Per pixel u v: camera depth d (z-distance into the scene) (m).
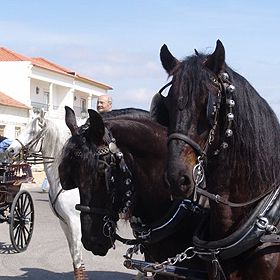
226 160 3.20
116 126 4.39
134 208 4.45
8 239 11.09
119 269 8.40
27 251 9.88
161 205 4.34
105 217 4.35
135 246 4.45
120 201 4.36
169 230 4.18
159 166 4.36
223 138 3.11
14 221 9.77
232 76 3.24
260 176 3.28
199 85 2.98
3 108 38.44
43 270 8.37
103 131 4.29
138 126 4.39
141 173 4.39
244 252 3.26
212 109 2.97
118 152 4.30
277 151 3.36
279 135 3.40
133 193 4.37
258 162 3.26
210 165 3.21
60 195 6.49
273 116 3.39
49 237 11.34
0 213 9.90
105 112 4.73
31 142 8.41
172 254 4.30
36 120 8.40
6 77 44.09
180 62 3.27
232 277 3.32
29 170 10.38
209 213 3.71
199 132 2.99
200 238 3.56
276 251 3.22
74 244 6.45
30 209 10.55
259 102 3.33
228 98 3.10
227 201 3.28
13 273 8.15
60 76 47.94
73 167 4.42
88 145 4.34
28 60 44.34
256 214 3.24
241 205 3.27
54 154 6.97
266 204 3.27
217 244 3.29
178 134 2.97
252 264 3.25
